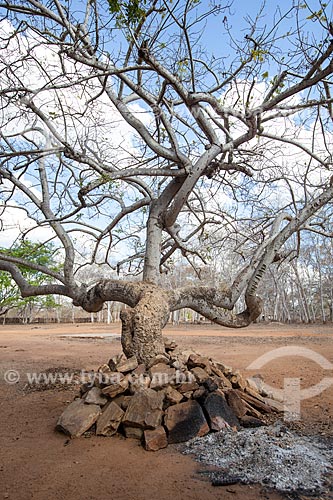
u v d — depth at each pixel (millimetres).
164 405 5023
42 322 50656
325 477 3814
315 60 5977
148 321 5891
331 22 5637
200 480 3791
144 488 3631
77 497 3482
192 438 4688
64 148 6398
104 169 7141
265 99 6754
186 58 6555
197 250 9727
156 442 4488
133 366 5477
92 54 6297
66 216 7129
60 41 6289
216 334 23078
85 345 16172
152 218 7664
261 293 38719
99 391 5336
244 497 3469
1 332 26203
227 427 4871
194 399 5125
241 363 10328
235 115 6625
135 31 5965
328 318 50906
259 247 7312
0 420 5719
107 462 4168
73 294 7551
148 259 7484
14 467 4094
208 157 6973
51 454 4398
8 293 35125
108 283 7082
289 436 4727
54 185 8586
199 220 9172
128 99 7902
